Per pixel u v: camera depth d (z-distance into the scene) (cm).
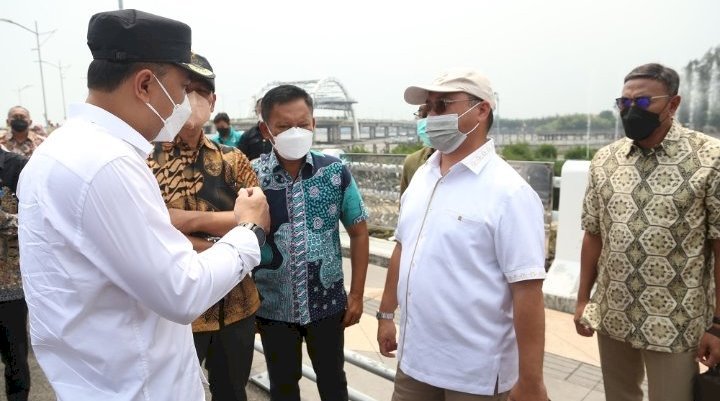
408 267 173
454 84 160
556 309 408
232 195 197
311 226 212
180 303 107
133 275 103
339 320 226
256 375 310
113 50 110
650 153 186
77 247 102
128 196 103
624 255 190
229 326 194
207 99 186
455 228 158
